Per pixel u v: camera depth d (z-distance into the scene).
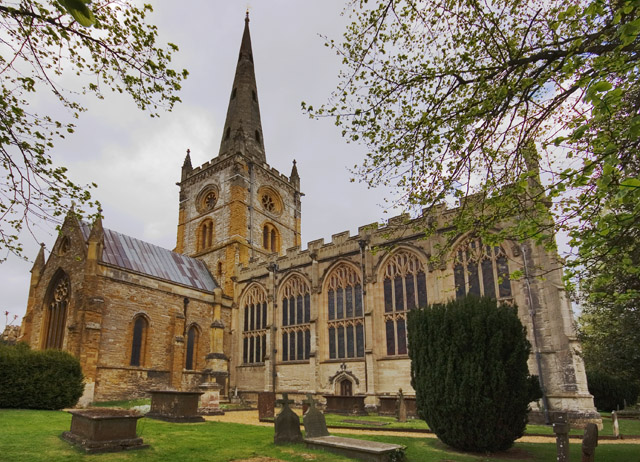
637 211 7.62
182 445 13.16
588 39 9.34
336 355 33.59
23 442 12.32
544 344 24.42
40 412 20.23
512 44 11.20
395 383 29.50
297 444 13.77
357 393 31.25
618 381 36.34
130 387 32.09
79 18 3.44
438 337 14.56
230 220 48.25
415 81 11.67
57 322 33.72
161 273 38.97
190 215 54.03
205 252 48.94
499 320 14.21
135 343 33.62
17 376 21.59
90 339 29.81
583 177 7.93
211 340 39.06
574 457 12.97
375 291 32.16
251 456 11.98
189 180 55.72
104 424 12.04
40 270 37.31
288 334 37.56
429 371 14.60
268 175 54.59
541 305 24.97
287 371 36.47
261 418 23.03
